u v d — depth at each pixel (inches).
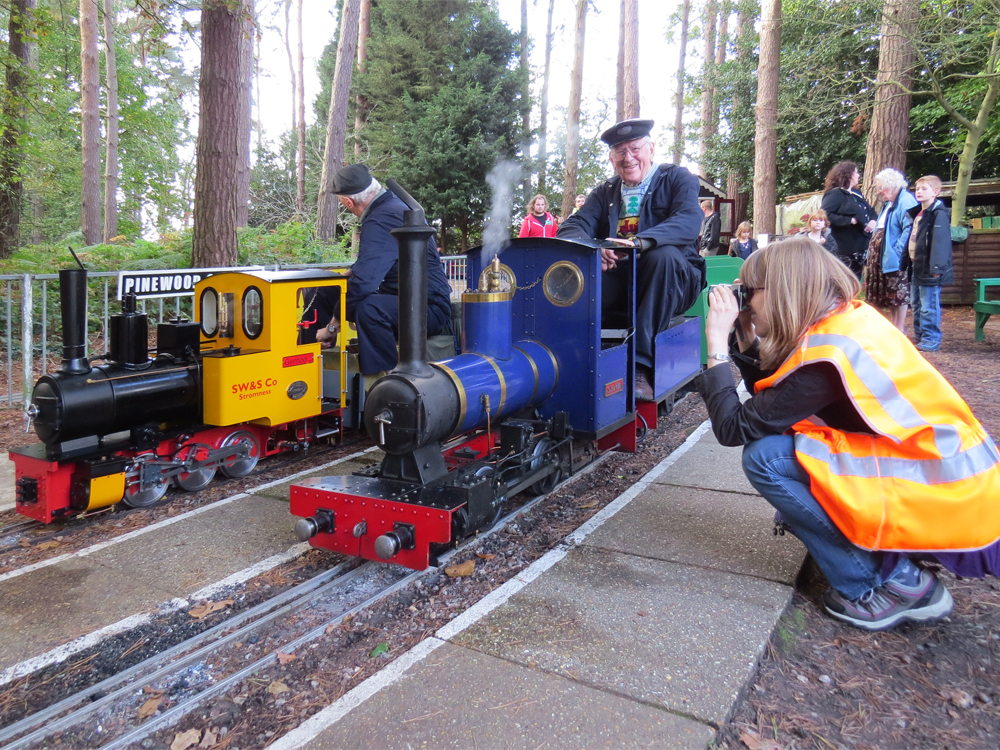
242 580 130.6
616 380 173.9
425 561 119.6
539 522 154.9
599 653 99.0
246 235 475.8
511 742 81.2
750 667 95.0
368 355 205.9
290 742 82.4
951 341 341.7
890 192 292.2
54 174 609.6
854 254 303.0
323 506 129.6
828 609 112.3
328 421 217.5
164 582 130.2
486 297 148.2
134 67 962.1
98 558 139.7
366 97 981.2
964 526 94.3
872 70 627.2
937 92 451.2
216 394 171.2
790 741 83.6
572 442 173.5
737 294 117.8
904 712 89.6
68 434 149.1
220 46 323.0
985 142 657.6
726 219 512.4
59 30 706.2
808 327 103.7
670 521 148.3
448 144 792.3
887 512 96.7
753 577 121.2
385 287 209.6
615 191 202.8
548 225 346.9
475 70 810.2
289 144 1315.2
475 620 109.7
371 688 92.6
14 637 111.8
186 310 378.3
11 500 174.2
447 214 829.2
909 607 105.1
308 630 114.7
